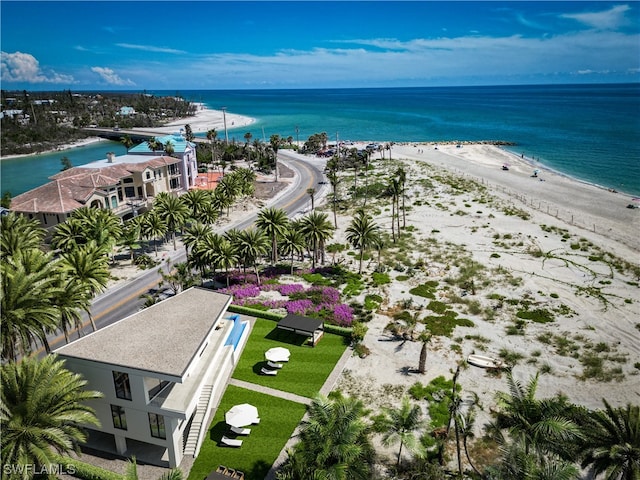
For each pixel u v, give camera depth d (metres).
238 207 109.62
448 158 168.38
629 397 41.72
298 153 187.38
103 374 33.66
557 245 78.94
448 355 49.00
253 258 67.19
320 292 64.81
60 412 28.75
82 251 49.47
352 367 47.59
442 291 64.38
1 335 34.59
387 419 38.22
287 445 36.91
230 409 40.47
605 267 69.69
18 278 36.28
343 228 94.06
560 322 54.75
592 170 141.62
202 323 39.41
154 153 117.25
